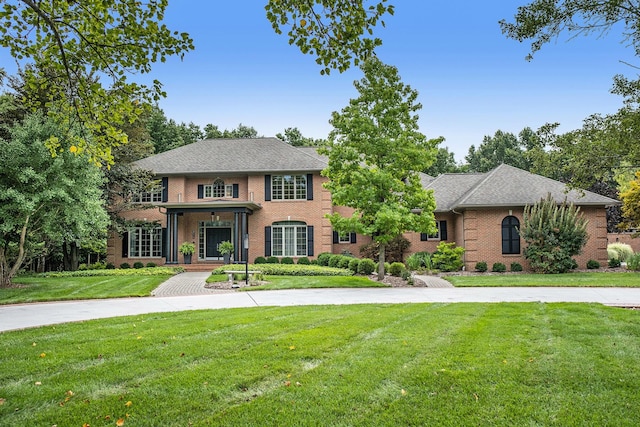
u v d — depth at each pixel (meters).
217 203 25.30
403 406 4.54
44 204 16.48
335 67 6.29
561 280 18.56
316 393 4.91
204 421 4.24
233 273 19.08
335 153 18.14
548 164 9.66
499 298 13.76
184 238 27.77
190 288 17.55
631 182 24.19
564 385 5.12
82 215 16.81
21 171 15.52
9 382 5.42
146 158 28.98
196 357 6.36
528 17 7.10
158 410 4.52
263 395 4.89
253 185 27.52
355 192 17.75
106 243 25.78
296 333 7.87
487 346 6.80
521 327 8.32
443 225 27.31
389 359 6.10
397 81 18.05
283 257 26.78
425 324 8.67
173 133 48.34
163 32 6.49
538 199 23.97
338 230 18.78
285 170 26.97
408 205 18.41
